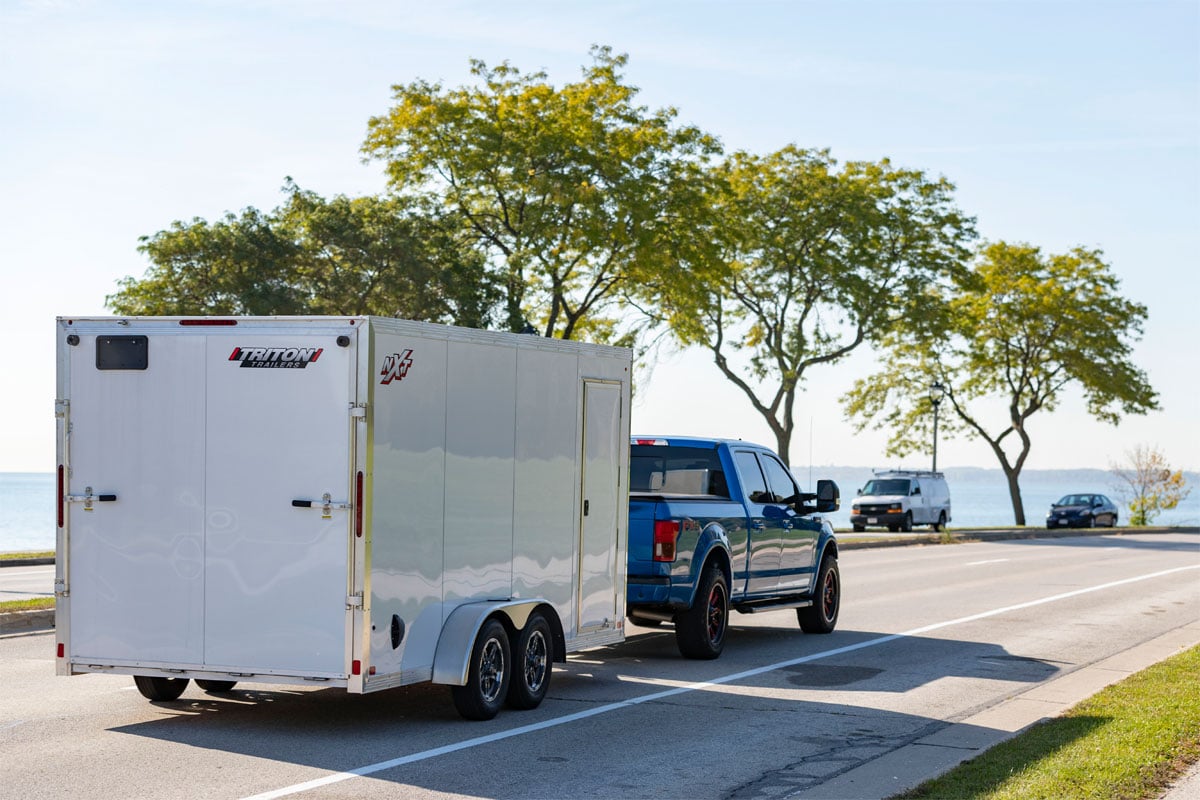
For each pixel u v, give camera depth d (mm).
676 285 38562
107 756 8367
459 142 37375
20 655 12914
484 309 37438
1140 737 8766
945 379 58312
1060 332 58500
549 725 9664
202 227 35188
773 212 45250
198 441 9117
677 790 7730
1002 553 34406
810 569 15461
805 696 11141
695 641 13109
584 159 37094
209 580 9078
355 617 8727
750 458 14680
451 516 9508
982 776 7695
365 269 36438
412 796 7445
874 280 45812
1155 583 23688
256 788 7547
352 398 8750
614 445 11562
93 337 9367
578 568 11078
